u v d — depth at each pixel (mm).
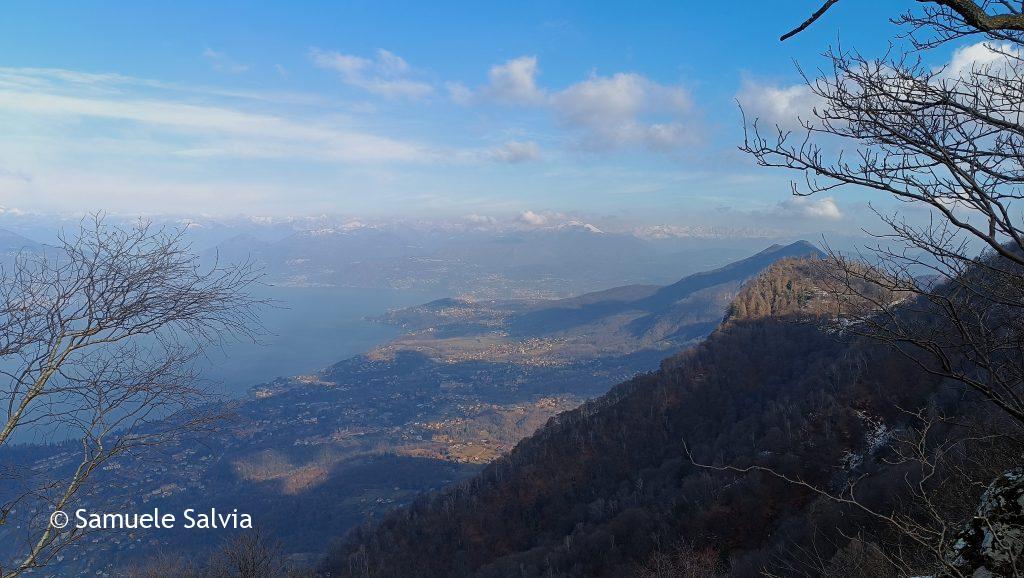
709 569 26516
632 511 40250
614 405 65750
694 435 55688
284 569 12008
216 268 4824
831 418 40656
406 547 49062
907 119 2547
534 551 41375
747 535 33562
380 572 46094
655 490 46812
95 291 4363
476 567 45969
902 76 2549
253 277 4969
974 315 2625
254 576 11328
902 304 2887
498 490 55594
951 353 2734
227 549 11609
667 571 26625
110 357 4531
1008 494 3031
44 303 4285
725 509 36219
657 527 37500
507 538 49656
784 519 33000
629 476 53531
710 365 65375
